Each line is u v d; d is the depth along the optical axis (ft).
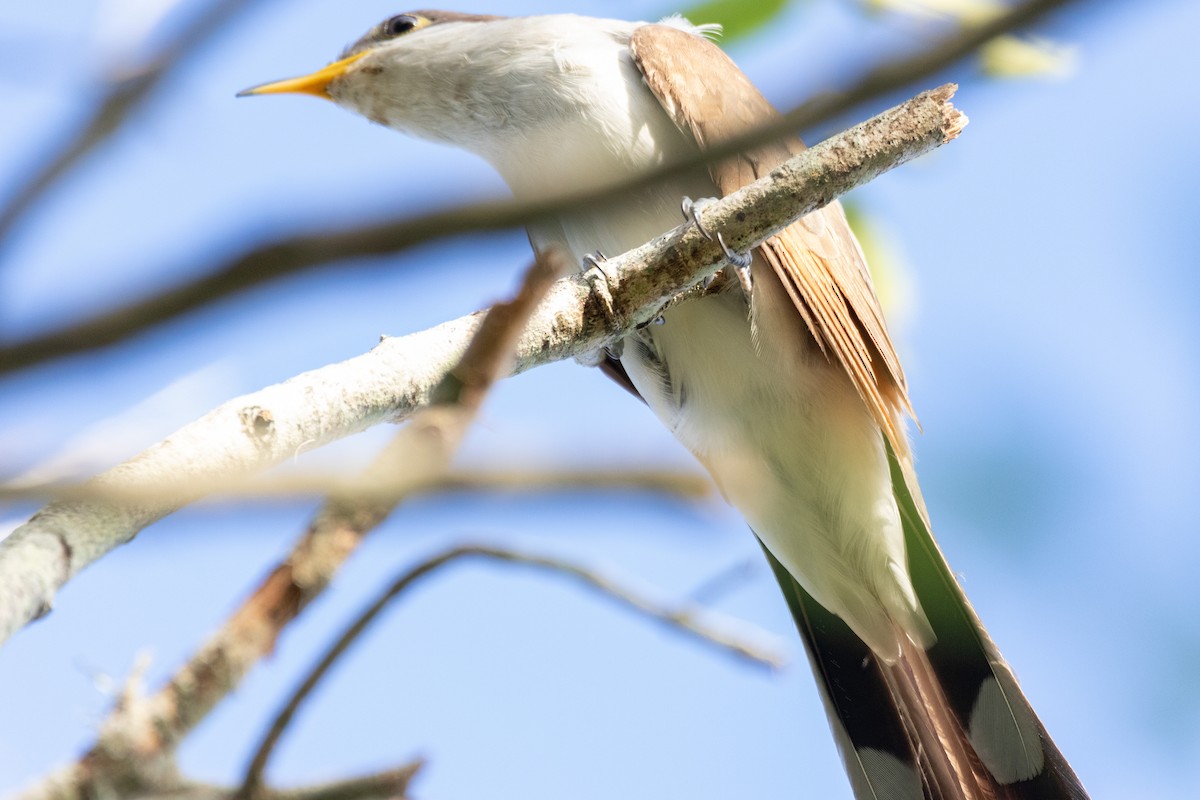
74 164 5.37
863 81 5.93
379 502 8.69
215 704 8.58
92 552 11.40
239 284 4.71
